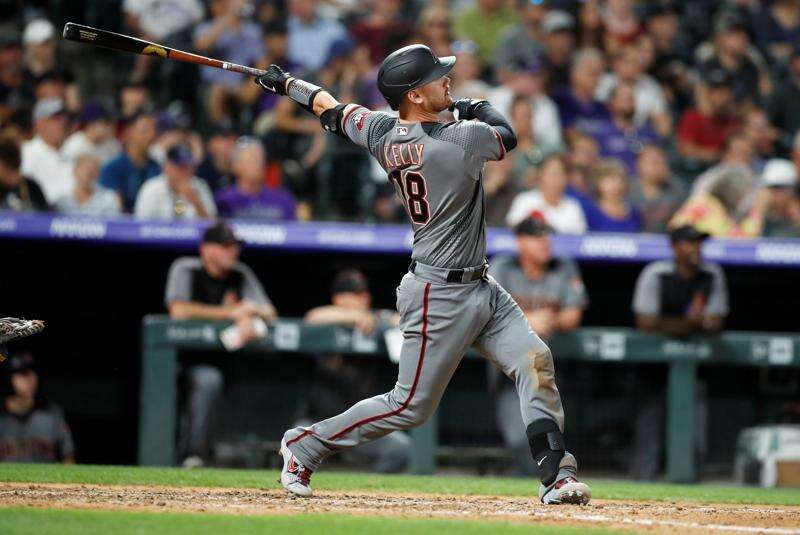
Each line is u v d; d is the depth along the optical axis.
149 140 41.53
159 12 45.12
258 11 46.09
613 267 43.53
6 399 33.34
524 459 32.84
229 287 34.09
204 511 16.78
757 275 43.25
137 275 41.44
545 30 48.41
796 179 45.91
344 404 33.41
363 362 33.59
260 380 33.69
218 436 33.28
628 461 34.47
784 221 43.91
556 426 18.42
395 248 40.72
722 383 35.72
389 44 46.97
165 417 32.16
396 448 32.66
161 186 40.50
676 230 34.47
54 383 40.22
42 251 40.81
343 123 18.39
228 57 45.03
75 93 42.22
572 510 18.28
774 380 35.72
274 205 41.91
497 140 17.14
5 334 18.94
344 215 43.12
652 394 34.31
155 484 21.59
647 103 47.47
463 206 17.33
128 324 41.19
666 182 45.03
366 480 24.80
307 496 19.38
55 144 40.56
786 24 50.75
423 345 17.64
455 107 18.16
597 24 49.12
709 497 23.30
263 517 15.73
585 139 44.41
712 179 44.25
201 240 36.25
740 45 48.66
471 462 33.06
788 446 33.47
